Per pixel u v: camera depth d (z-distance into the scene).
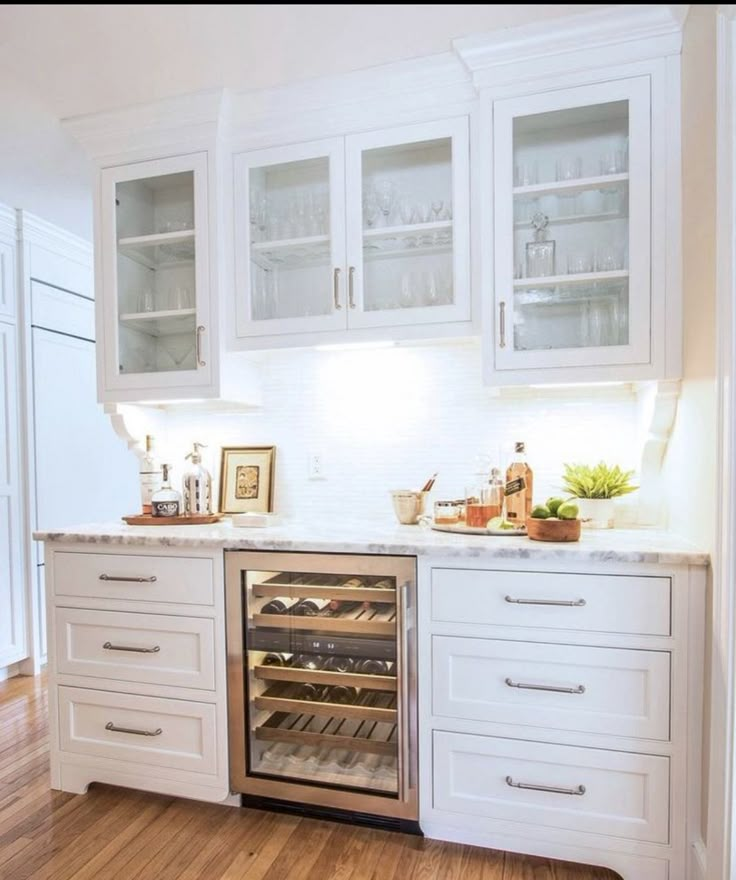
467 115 1.83
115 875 1.54
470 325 1.83
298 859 1.60
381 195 1.97
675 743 1.45
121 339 2.17
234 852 1.63
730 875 1.29
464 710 1.61
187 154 2.04
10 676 3.03
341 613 1.77
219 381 2.02
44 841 1.69
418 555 1.63
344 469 2.23
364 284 1.96
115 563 1.89
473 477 2.11
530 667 1.56
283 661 1.82
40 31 1.60
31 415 3.07
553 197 1.80
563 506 1.63
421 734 1.64
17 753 2.21
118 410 2.18
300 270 2.07
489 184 1.79
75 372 3.38
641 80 1.66
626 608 1.48
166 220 2.17
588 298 1.78
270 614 1.79
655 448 1.82
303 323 1.98
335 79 1.85
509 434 2.08
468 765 1.61
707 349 1.44
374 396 2.20
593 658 1.51
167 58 1.74
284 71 1.82
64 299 3.30
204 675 1.81
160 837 1.70
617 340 1.75
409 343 2.03
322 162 2.00
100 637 1.91
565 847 1.54
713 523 1.40
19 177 2.53
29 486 3.05
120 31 1.61
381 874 1.54
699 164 1.49
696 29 1.50
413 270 1.96
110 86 1.87
